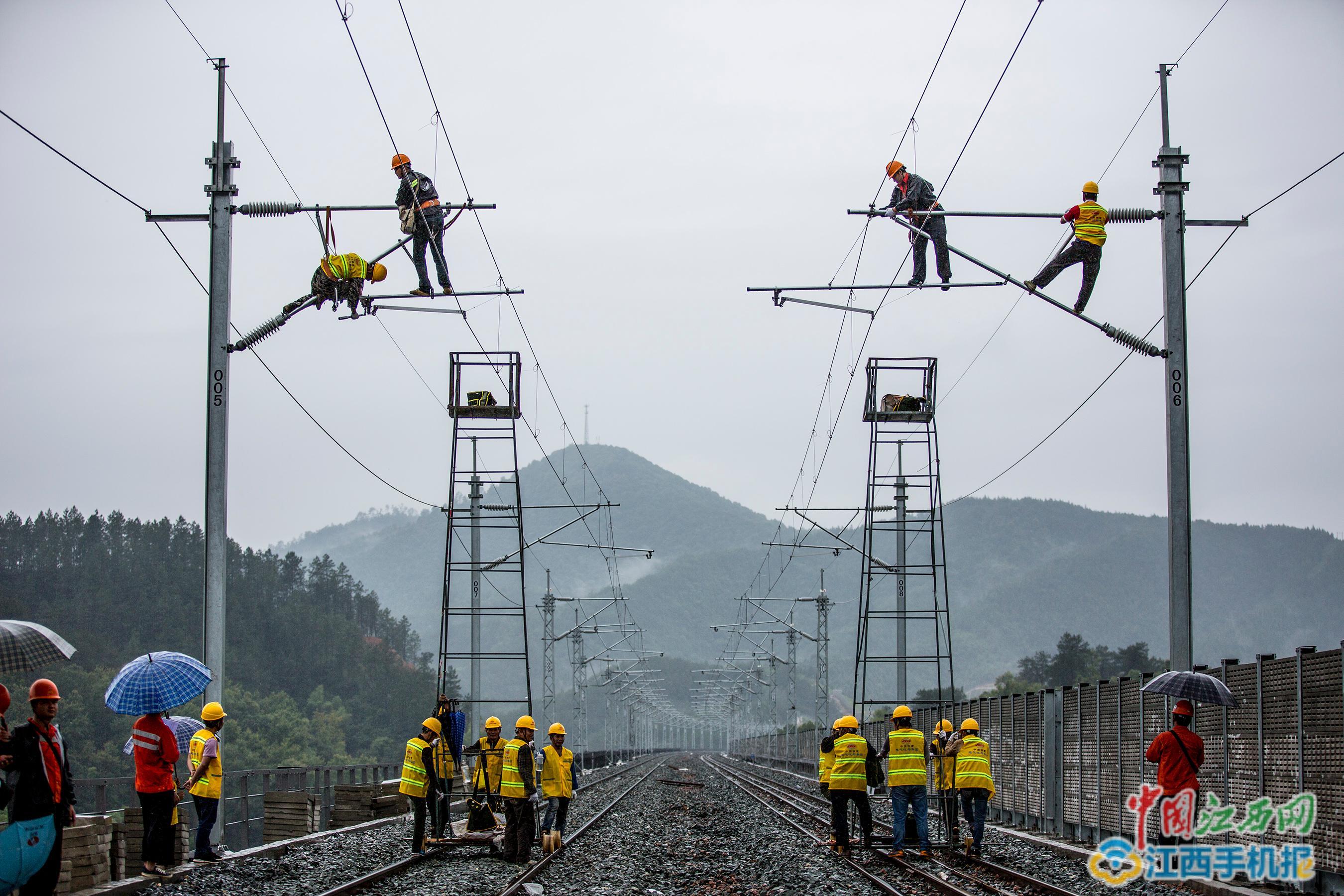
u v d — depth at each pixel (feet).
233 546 437.58
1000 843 81.30
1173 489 66.03
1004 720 106.63
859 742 75.15
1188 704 57.93
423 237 71.72
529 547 108.68
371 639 505.25
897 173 73.00
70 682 277.85
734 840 86.79
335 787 94.02
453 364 99.76
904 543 112.68
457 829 83.87
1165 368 67.05
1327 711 52.60
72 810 42.27
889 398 90.53
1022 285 68.33
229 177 70.23
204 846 61.93
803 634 230.89
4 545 357.20
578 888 59.00
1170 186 67.77
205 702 66.95
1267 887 56.18
